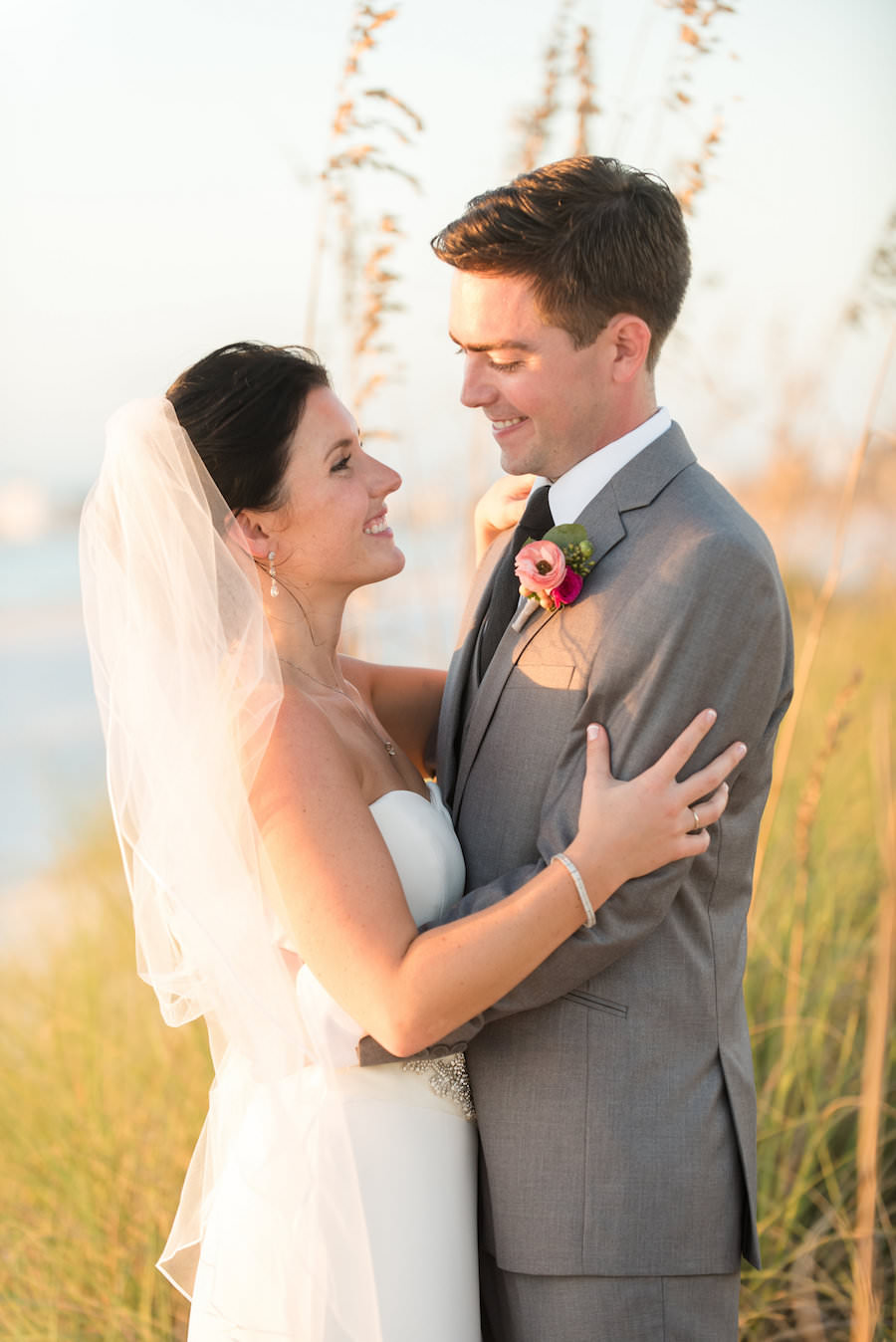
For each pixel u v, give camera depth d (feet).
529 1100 5.54
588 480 5.79
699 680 5.25
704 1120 5.57
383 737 6.42
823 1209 8.25
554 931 5.05
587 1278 5.43
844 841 10.91
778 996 9.38
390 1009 5.07
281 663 6.07
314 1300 5.34
